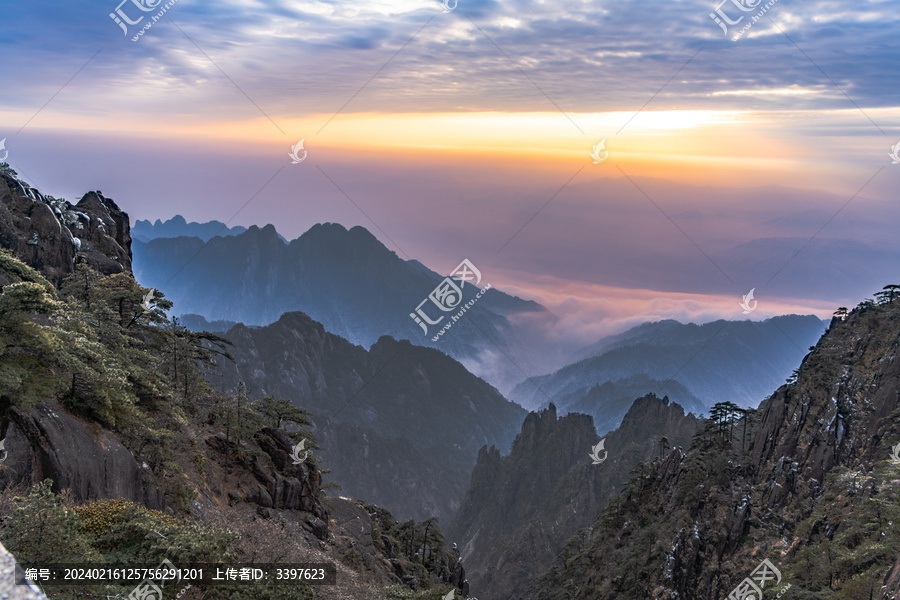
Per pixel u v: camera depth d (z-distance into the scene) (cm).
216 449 6056
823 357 11412
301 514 6494
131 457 3784
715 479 10962
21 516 2733
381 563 7631
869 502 7800
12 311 3341
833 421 10188
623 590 10988
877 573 6225
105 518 3203
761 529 9881
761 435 11094
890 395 9881
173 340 6272
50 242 5931
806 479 9994
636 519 12925
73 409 3612
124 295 5825
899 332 10650
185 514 4288
